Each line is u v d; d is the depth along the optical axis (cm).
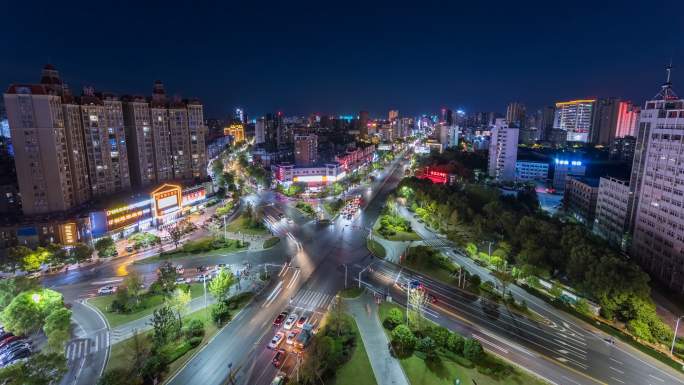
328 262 14200
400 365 8412
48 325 8619
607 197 16962
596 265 10925
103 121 17725
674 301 11731
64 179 15575
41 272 13088
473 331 9881
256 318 10250
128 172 19338
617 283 10169
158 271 13150
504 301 11369
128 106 19538
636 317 9875
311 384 7669
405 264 14025
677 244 12212
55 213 15312
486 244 16075
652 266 13450
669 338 9294
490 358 8638
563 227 14138
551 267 12644
